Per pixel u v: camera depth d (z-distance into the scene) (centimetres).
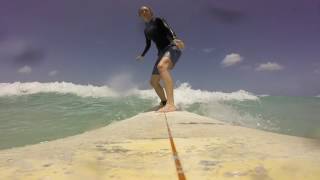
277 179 148
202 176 156
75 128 592
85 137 305
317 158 184
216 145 234
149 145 244
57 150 227
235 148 221
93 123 638
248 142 245
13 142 488
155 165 180
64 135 537
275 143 239
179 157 197
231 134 295
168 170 169
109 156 205
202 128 339
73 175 161
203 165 176
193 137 283
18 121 648
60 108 783
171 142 229
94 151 222
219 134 296
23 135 533
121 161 191
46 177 158
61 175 161
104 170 171
